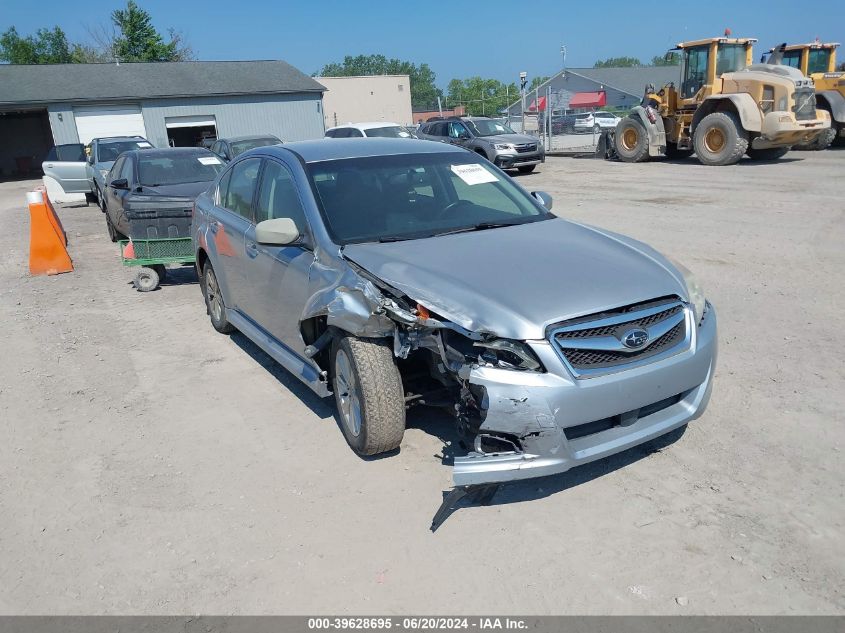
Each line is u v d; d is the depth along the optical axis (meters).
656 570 3.12
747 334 5.91
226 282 5.92
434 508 3.66
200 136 36.09
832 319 6.16
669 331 3.66
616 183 16.64
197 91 34.97
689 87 19.91
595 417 3.40
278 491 3.90
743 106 17.73
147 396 5.31
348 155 5.07
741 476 3.80
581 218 11.88
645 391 3.50
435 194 4.90
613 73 72.25
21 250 11.77
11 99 31.70
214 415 4.92
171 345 6.46
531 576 3.12
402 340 3.70
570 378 3.33
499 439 3.41
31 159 39.88
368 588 3.11
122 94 33.47
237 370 5.75
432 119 23.34
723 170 17.84
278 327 4.94
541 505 3.65
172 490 3.98
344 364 4.14
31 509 3.87
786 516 3.44
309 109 38.25
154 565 3.34
